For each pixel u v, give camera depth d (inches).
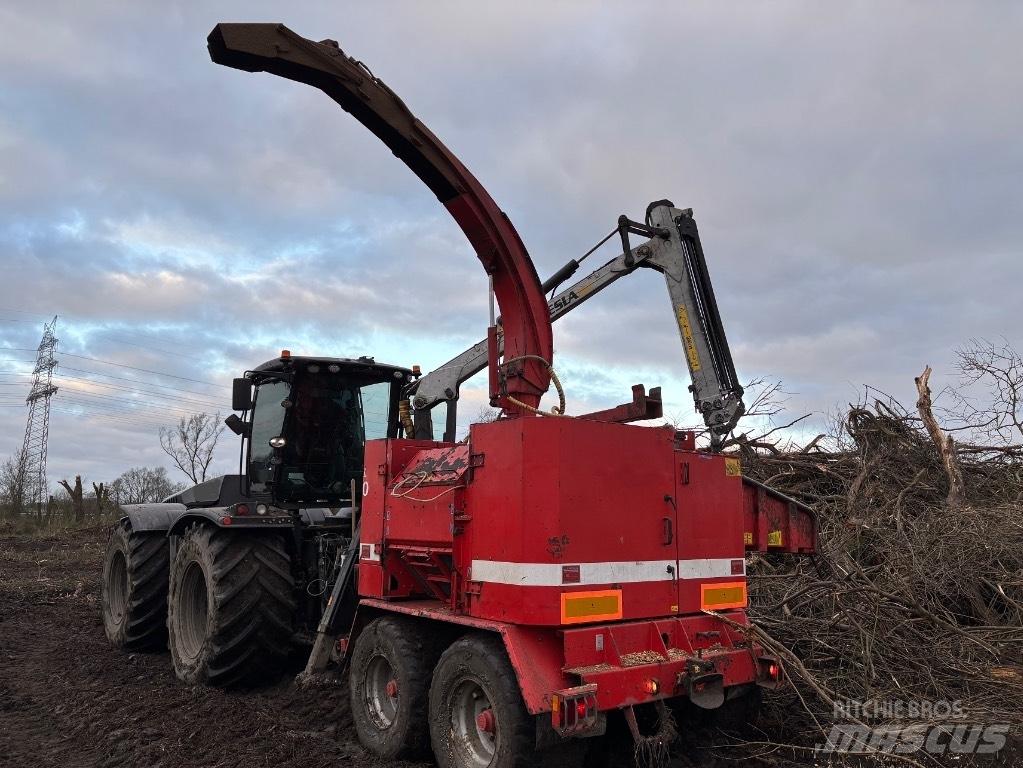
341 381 258.5
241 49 157.2
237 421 265.1
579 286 237.9
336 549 243.9
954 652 202.4
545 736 138.7
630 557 155.0
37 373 1690.5
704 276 219.0
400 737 167.9
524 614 143.2
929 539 246.7
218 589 221.5
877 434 330.0
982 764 150.8
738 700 175.9
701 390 213.8
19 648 305.4
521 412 182.9
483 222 185.0
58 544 743.1
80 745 189.5
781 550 207.5
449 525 165.6
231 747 179.3
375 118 174.4
